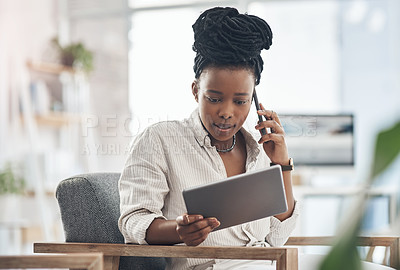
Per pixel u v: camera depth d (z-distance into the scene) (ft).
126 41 22.71
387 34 21.57
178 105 21.70
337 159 16.15
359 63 21.76
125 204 5.80
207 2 22.18
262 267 5.67
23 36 20.95
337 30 21.94
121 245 5.36
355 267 1.11
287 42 22.15
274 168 4.92
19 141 19.42
